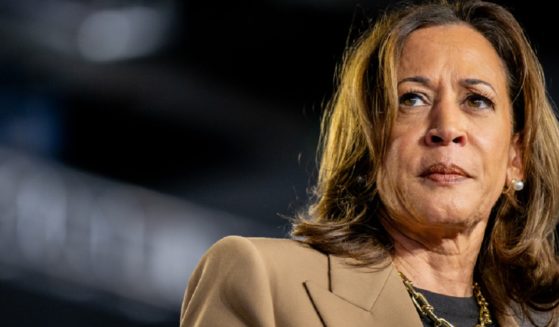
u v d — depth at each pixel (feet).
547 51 51.06
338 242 20.39
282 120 62.39
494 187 20.72
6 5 60.34
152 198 64.39
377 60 21.57
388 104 20.53
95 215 63.77
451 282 21.04
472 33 21.53
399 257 20.88
